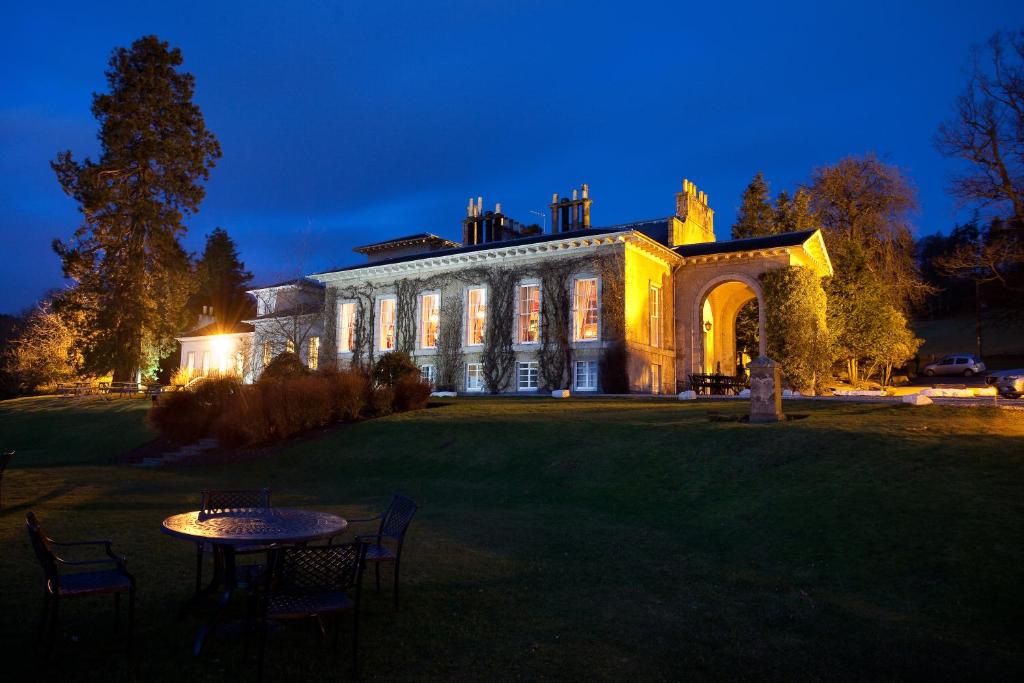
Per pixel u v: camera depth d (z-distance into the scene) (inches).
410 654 239.9
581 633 263.3
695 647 250.4
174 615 276.1
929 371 1967.3
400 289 1508.4
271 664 229.1
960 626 271.0
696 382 1229.7
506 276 1366.9
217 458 877.8
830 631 267.6
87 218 1724.9
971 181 1450.5
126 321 1733.5
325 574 223.8
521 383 1326.3
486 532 449.4
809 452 546.6
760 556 379.6
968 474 438.6
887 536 365.7
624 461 615.5
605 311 1243.2
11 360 2241.6
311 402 945.5
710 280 1400.1
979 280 1624.0
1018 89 1385.3
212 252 3083.2
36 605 285.3
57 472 790.5
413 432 841.5
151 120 1796.3
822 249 1441.9
